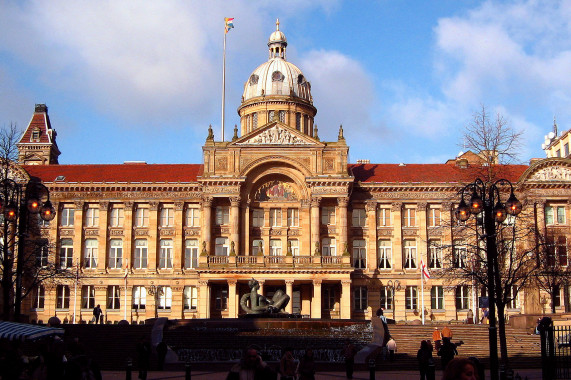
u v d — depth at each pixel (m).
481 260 51.38
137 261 82.12
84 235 82.31
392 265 82.12
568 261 71.56
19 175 78.88
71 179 83.81
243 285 77.19
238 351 48.19
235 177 79.25
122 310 80.44
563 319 57.47
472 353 51.03
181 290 80.75
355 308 80.81
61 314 80.06
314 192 79.69
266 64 100.50
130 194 82.75
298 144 80.44
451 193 82.38
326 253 81.44
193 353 48.06
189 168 87.44
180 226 81.94
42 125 118.94
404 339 54.25
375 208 82.81
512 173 85.75
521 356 49.41
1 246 53.28
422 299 72.38
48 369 22.22
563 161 80.81
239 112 99.56
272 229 81.69
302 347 49.03
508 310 78.31
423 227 82.25
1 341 21.19
